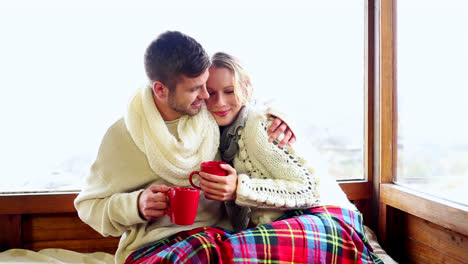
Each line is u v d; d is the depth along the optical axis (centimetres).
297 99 173
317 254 109
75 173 162
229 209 140
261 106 127
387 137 168
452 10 132
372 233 168
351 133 178
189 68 108
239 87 122
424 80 147
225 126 132
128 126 119
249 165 125
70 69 158
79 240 162
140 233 120
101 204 120
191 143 117
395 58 165
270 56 170
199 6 164
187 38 111
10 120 156
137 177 122
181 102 114
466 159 127
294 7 170
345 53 175
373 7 168
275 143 120
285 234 107
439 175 141
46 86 157
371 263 116
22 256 150
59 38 157
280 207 119
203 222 128
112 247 164
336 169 178
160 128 115
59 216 160
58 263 144
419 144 151
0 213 153
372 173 175
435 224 145
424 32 147
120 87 162
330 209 123
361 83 176
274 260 104
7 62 154
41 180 160
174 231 122
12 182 158
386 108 167
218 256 99
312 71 173
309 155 125
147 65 113
